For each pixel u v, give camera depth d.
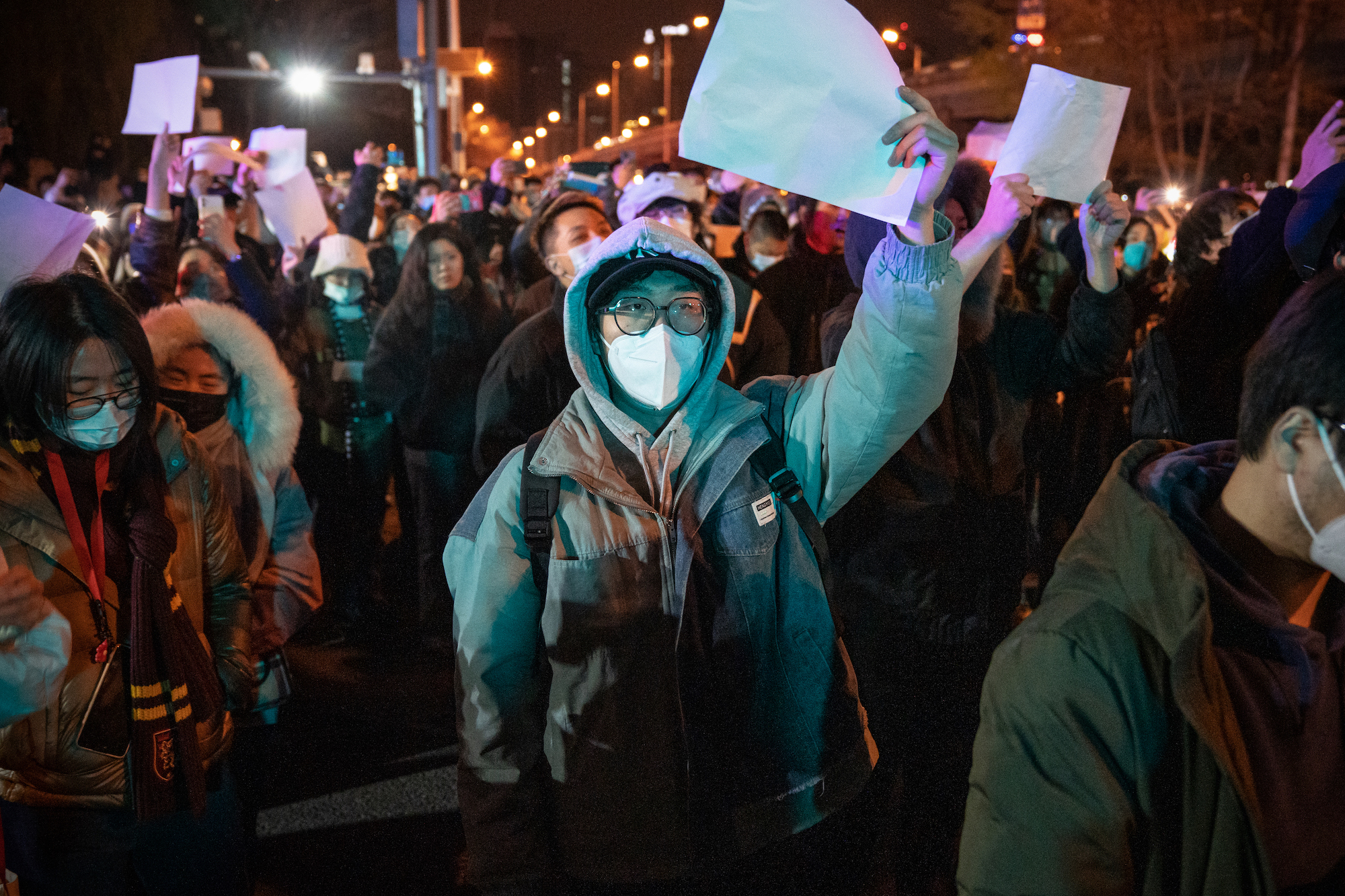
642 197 5.39
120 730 2.22
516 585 1.99
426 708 4.63
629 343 1.92
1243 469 1.37
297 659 5.20
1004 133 3.87
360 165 7.89
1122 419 4.34
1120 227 3.13
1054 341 3.29
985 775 1.43
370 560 5.55
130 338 2.15
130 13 33.72
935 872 3.04
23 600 1.80
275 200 6.58
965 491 3.16
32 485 2.14
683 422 1.98
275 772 4.09
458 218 6.26
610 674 1.94
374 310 5.73
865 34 1.63
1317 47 30.31
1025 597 5.10
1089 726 1.34
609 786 1.95
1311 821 1.37
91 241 6.41
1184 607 1.29
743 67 1.64
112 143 32.44
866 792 2.55
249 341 2.97
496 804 1.99
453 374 4.94
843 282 5.41
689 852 1.96
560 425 2.02
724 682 1.95
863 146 1.65
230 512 2.57
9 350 2.07
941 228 1.77
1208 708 1.27
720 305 1.98
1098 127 3.08
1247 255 3.10
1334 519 1.28
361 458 5.51
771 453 2.04
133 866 2.33
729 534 1.96
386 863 3.49
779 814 2.00
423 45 22.84
